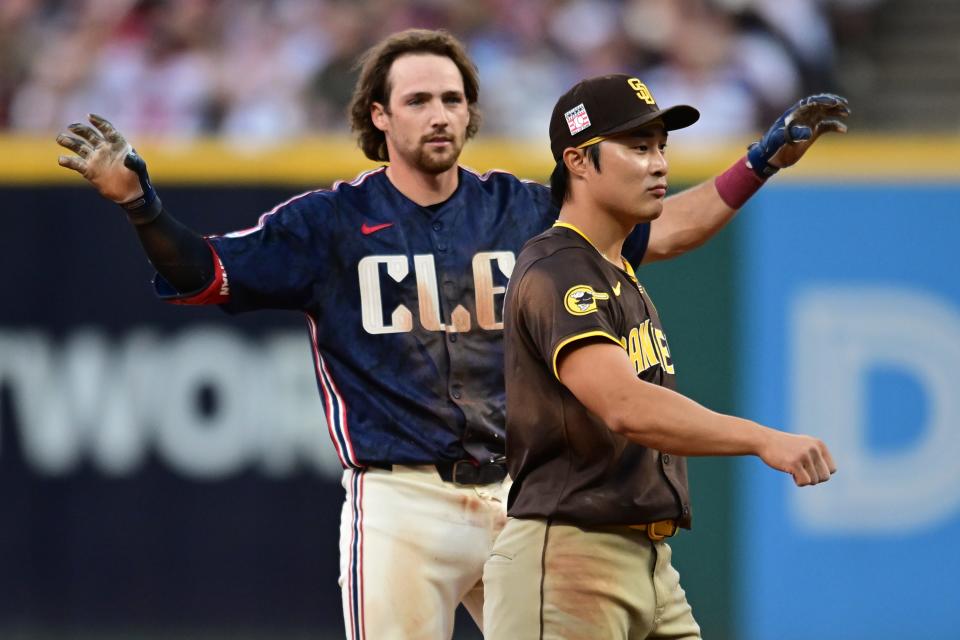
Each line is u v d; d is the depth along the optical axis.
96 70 35.53
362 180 16.38
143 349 25.72
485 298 16.17
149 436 25.67
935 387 25.25
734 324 25.31
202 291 15.35
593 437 12.72
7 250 25.81
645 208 12.98
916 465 25.23
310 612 25.41
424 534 15.78
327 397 16.20
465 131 16.91
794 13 35.88
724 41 35.38
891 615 25.05
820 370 25.30
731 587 25.12
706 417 11.71
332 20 35.47
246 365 25.58
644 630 13.18
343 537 16.14
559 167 13.34
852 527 25.14
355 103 16.64
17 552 25.77
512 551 13.06
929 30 38.59
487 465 15.92
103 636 25.56
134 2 36.03
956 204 25.30
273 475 25.50
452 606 16.06
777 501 25.12
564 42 35.44
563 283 12.59
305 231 15.84
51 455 25.80
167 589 25.55
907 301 25.36
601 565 12.82
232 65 35.19
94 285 25.75
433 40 16.20
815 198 25.39
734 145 29.55
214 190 25.36
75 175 25.83
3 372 25.89
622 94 12.93
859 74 37.53
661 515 12.94
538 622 12.87
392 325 15.98
